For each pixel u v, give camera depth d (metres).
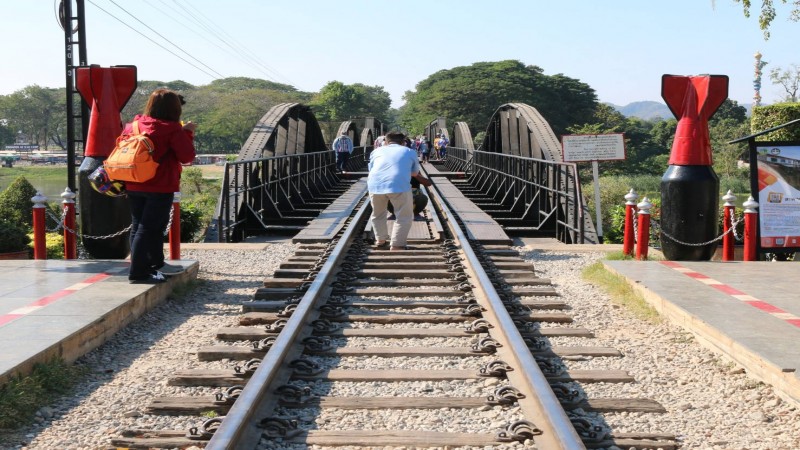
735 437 4.39
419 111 116.88
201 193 43.69
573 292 8.57
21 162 100.69
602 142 15.37
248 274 9.72
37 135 144.00
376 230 10.89
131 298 7.00
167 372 5.51
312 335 6.31
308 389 4.86
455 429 4.36
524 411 4.52
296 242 11.79
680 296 7.41
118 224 9.16
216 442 3.74
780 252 10.26
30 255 12.83
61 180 75.38
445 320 6.90
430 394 4.97
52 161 101.44
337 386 5.11
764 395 5.08
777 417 4.72
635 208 10.67
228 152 122.94
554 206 16.00
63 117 141.25
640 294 8.00
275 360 5.05
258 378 4.68
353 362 5.67
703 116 9.63
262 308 7.30
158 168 7.53
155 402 4.72
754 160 10.33
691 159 9.65
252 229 15.73
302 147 26.66
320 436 4.16
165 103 7.46
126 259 9.56
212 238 13.28
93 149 9.17
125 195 8.27
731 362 5.79
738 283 8.11
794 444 4.29
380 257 10.04
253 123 110.88
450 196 20.50
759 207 10.30
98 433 4.38
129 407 4.80
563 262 10.78
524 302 7.65
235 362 5.73
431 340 6.30
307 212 19.31
